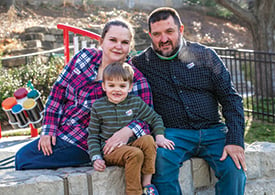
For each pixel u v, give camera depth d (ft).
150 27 10.05
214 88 10.27
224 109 10.06
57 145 9.70
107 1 50.65
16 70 27.78
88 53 10.04
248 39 53.93
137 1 52.75
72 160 9.78
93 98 9.62
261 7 30.55
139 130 9.14
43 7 46.16
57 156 9.70
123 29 9.56
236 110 9.80
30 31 38.29
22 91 14.07
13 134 18.13
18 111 13.58
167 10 9.93
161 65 10.19
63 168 9.77
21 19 41.65
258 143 11.98
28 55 29.71
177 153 9.41
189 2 58.23
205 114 10.11
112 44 9.48
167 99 10.13
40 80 27.22
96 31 41.83
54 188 8.69
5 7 43.88
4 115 24.00
